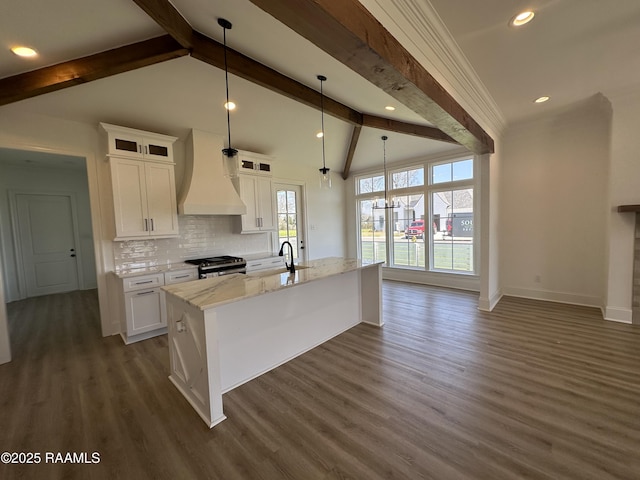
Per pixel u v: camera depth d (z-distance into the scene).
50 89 2.62
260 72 3.18
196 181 4.08
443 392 2.28
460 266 5.55
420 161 5.92
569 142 4.15
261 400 2.26
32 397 2.35
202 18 2.43
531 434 1.81
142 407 2.21
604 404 2.06
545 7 1.88
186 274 3.87
